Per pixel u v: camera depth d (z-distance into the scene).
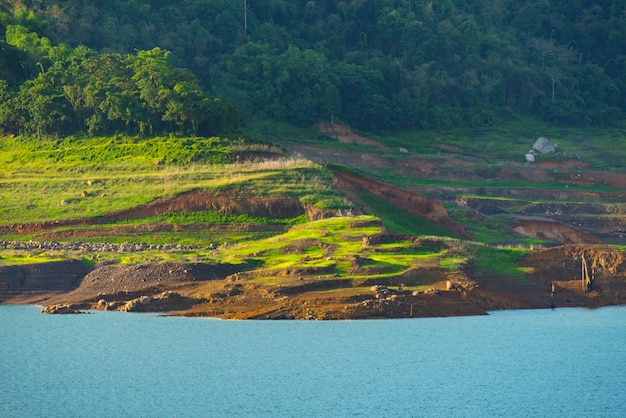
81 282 141.88
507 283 140.38
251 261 145.50
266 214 174.00
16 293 139.62
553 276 145.75
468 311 129.88
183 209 176.12
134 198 180.88
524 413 90.69
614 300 141.38
